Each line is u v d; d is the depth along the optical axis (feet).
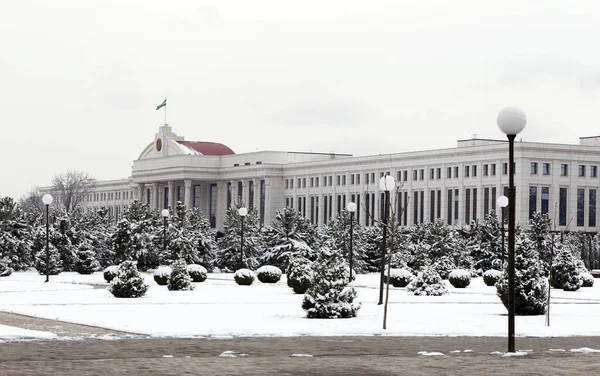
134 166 554.87
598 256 303.48
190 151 516.32
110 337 81.00
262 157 487.20
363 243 285.43
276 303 128.47
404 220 406.62
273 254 280.31
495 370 61.87
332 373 59.88
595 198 362.33
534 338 85.40
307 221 291.58
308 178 465.47
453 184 382.83
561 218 355.97
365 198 428.97
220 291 159.94
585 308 126.72
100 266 263.08
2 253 245.45
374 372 60.59
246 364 63.72
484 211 367.04
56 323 95.09
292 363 64.64
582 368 63.10
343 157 476.95
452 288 182.09
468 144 389.39
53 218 270.05
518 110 73.72
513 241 72.95
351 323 96.73
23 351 69.97
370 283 199.93
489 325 96.94
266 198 480.23
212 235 293.23
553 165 354.74
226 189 508.94
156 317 102.58
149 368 60.95
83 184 612.29
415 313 112.16
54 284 181.16
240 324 94.53
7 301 128.77
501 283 111.34
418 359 67.77
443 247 266.98
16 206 250.98
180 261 163.84
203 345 75.92
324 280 103.30
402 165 409.69
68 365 61.87
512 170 74.18
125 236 261.65
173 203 524.11
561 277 177.27
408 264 265.75
